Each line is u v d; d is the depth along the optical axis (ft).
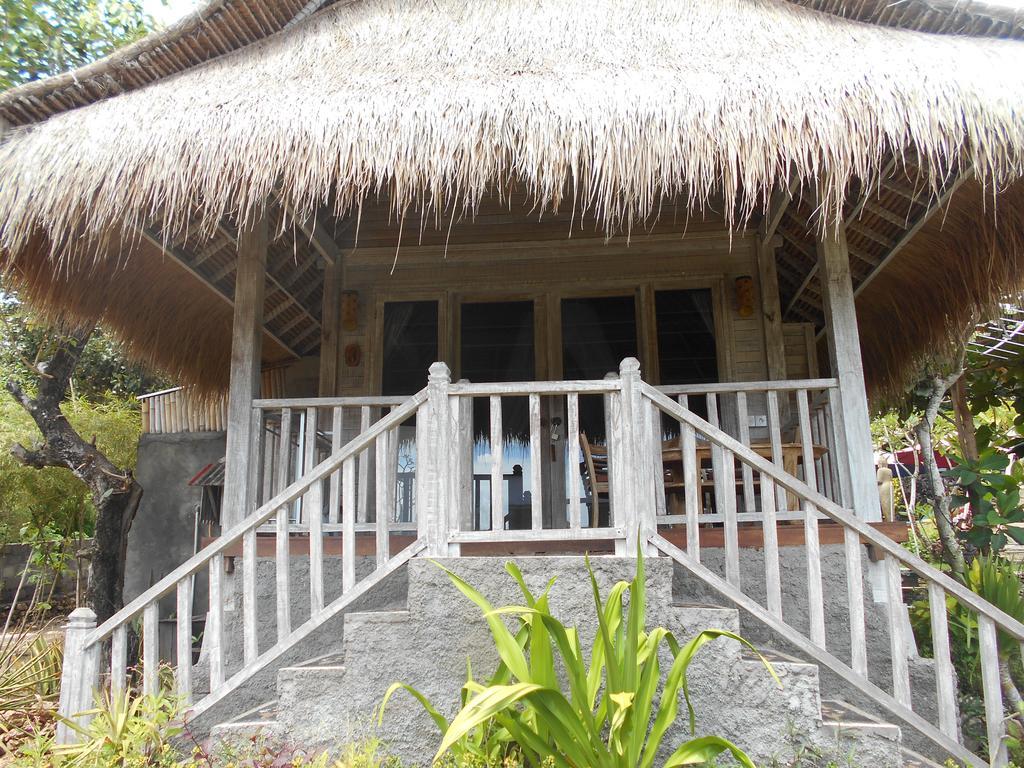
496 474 12.61
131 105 14.94
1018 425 27.04
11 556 38.88
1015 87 12.84
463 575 12.00
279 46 17.35
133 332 20.02
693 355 20.95
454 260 21.85
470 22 17.51
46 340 25.16
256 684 14.82
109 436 38.14
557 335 21.35
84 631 12.13
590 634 11.69
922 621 18.25
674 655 10.72
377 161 13.01
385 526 12.66
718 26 16.57
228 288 20.40
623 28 16.81
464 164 12.98
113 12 31.50
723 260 21.30
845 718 12.16
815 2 17.20
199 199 14.15
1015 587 16.78
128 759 10.57
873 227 18.30
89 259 16.78
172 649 22.94
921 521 31.22
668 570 11.83
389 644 11.87
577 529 12.25
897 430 37.86
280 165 13.14
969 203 15.99
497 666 11.60
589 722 9.61
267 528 15.66
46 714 15.07
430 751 11.46
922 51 14.26
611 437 12.71
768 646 14.52
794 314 24.85
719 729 11.27
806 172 12.50
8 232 13.75
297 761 10.53
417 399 12.89
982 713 15.55
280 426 17.62
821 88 13.09
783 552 15.05
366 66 15.84
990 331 24.50
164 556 30.78
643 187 12.72
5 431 35.96
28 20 29.27
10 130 15.46
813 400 17.99
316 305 23.93
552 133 12.96
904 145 12.66
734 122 12.85
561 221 21.68
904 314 21.09
